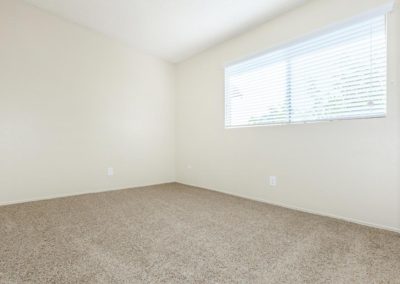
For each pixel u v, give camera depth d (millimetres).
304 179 2271
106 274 1188
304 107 2271
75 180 2980
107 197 2859
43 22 2711
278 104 2494
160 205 2508
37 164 2697
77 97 2980
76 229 1800
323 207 2141
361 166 1902
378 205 1821
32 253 1408
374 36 1829
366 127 1869
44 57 2727
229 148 3053
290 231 1770
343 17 1959
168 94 3951
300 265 1282
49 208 2371
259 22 2604
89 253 1413
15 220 1998
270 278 1162
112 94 3291
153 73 3744
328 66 2094
